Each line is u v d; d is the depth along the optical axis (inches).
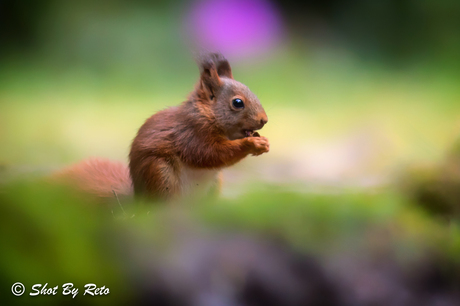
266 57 290.8
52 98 230.5
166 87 254.4
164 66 269.4
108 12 284.0
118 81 258.8
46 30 279.1
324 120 193.2
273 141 161.9
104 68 267.4
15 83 247.8
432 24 297.6
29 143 153.7
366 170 142.0
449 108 189.6
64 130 174.6
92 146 152.9
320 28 312.3
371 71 283.7
